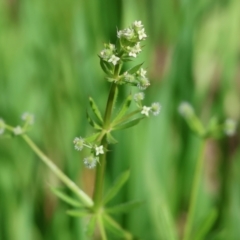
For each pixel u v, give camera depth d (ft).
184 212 1.40
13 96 1.41
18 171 1.35
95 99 1.35
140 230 1.32
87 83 1.34
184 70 1.36
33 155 1.37
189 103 1.37
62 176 1.03
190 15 1.36
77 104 1.38
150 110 0.96
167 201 1.32
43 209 1.37
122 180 1.01
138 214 1.32
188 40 1.36
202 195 1.38
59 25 1.43
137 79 0.92
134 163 1.31
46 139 1.41
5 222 1.32
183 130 1.38
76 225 1.27
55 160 1.41
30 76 1.43
